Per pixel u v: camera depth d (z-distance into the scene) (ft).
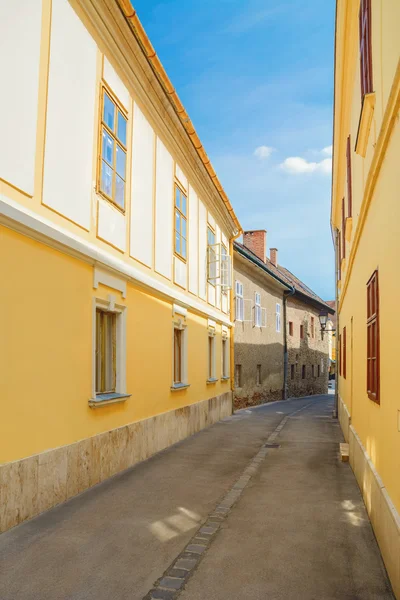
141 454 33.30
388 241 16.85
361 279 27.53
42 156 22.02
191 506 23.00
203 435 46.93
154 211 37.68
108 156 29.43
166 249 40.73
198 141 44.42
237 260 75.92
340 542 18.47
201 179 51.55
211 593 14.46
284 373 104.01
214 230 59.36
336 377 69.05
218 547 17.97
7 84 19.45
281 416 66.54
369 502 21.17
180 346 45.96
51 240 22.15
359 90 26.66
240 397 77.71
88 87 26.63
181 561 16.66
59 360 23.00
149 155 36.65
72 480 23.63
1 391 18.70
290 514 21.94
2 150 19.16
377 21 19.03
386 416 17.10
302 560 16.84
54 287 22.71
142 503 23.20
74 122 25.04
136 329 33.35
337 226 61.87
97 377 28.50
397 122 14.74
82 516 20.86
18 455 19.66
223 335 63.98
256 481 28.27
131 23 28.91
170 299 40.98
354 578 15.46
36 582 14.89
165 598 14.12
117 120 30.76
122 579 15.24
